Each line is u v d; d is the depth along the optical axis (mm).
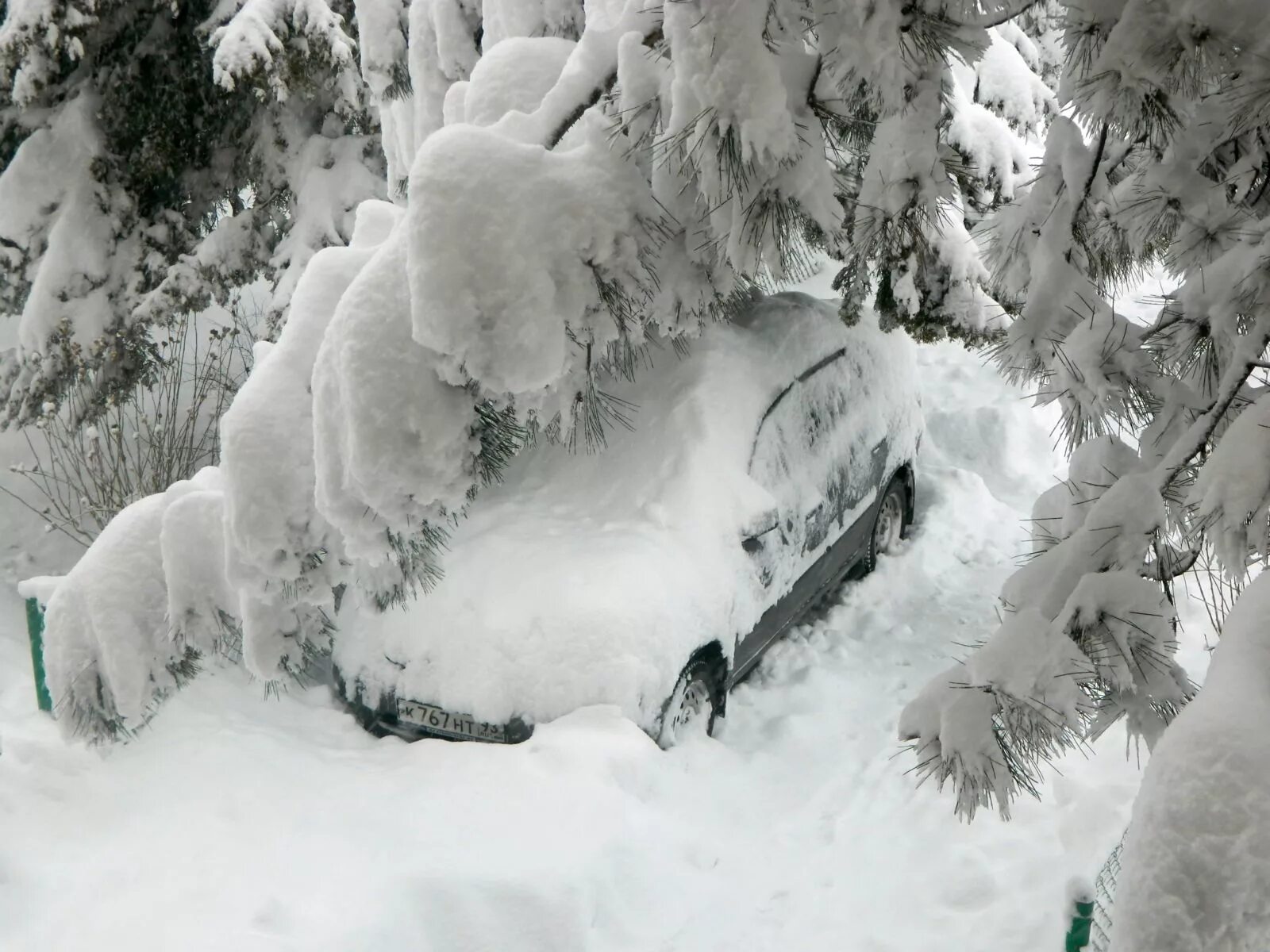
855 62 2760
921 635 6453
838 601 6805
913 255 3191
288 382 3525
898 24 2721
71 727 4512
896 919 4109
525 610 4773
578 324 3082
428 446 3057
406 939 3693
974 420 9258
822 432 6262
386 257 3152
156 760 4828
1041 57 7973
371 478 3039
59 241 8141
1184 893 1802
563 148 3406
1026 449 9195
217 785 4602
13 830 4395
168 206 8906
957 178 3068
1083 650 2566
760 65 2822
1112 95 2549
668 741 4906
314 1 7410
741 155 2928
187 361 9805
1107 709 2723
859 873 4379
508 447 3293
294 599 3551
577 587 4785
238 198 9156
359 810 4352
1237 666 2021
